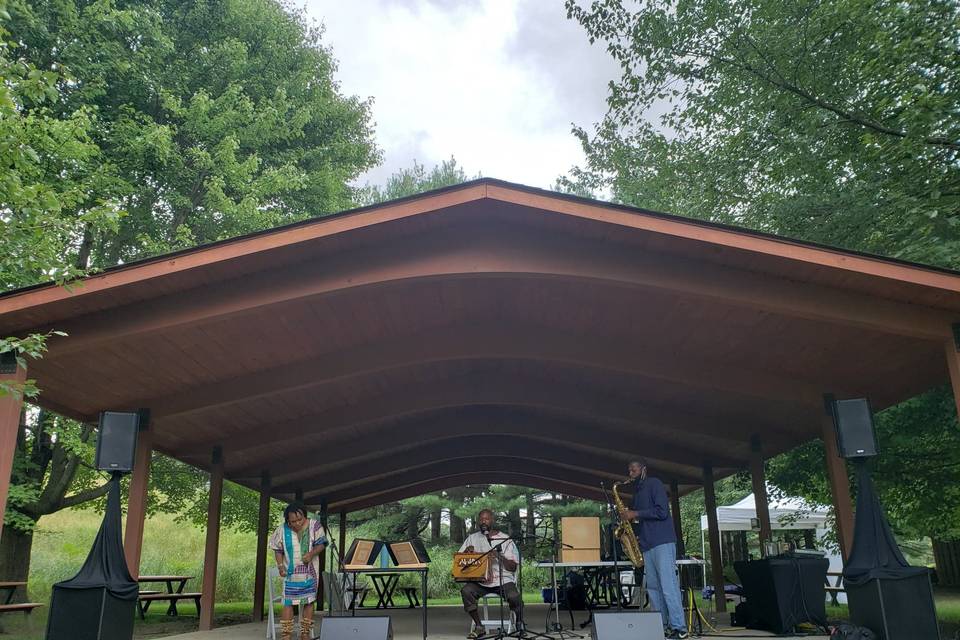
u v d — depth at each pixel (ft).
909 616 16.26
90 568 16.83
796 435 32.48
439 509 76.74
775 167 34.06
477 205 17.69
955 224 27.35
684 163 41.09
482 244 18.45
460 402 31.32
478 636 21.34
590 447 39.45
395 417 34.45
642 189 49.96
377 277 18.22
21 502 37.70
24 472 40.98
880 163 29.63
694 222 16.92
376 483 46.98
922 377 23.73
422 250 18.44
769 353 23.39
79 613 16.06
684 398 29.89
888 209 30.35
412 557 20.07
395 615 36.11
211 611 28.22
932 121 25.35
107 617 16.22
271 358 23.72
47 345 17.62
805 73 32.09
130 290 17.40
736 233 16.85
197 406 24.36
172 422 26.96
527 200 17.22
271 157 49.03
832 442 24.48
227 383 24.54
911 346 21.08
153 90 42.86
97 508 48.42
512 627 21.67
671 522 20.06
